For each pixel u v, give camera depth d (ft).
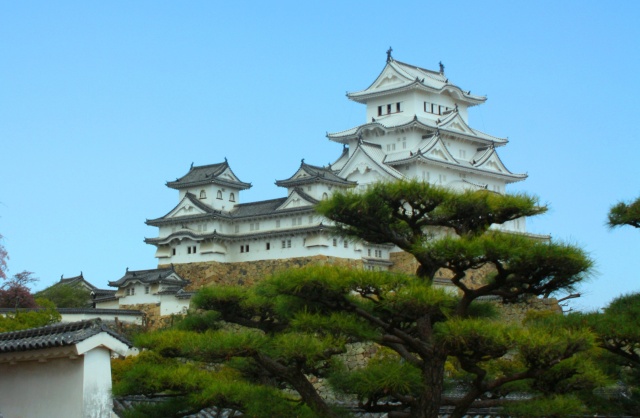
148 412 107.55
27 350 98.32
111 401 98.58
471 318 93.25
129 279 332.80
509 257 90.12
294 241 350.43
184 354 104.22
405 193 95.20
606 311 104.63
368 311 98.02
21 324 235.61
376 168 381.19
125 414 108.06
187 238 370.94
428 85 422.41
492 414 120.47
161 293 320.91
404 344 96.48
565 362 94.58
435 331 95.76
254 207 375.66
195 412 108.68
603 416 114.93
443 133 408.67
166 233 383.65
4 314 254.88
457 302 103.81
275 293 98.89
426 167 386.52
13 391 101.76
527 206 95.86
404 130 402.52
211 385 98.94
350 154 398.42
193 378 99.76
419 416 95.35
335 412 101.86
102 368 97.91
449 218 99.25
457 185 391.86
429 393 95.25
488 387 94.32
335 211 98.22
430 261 97.19
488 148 417.08
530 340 85.05
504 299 98.63
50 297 357.61
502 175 419.33
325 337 93.25
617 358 111.86
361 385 93.76
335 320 90.33
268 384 119.03
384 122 418.72
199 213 372.79
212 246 363.97
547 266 91.20
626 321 98.99
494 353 87.92
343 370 102.53
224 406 99.91
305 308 92.38
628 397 119.65
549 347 85.05
